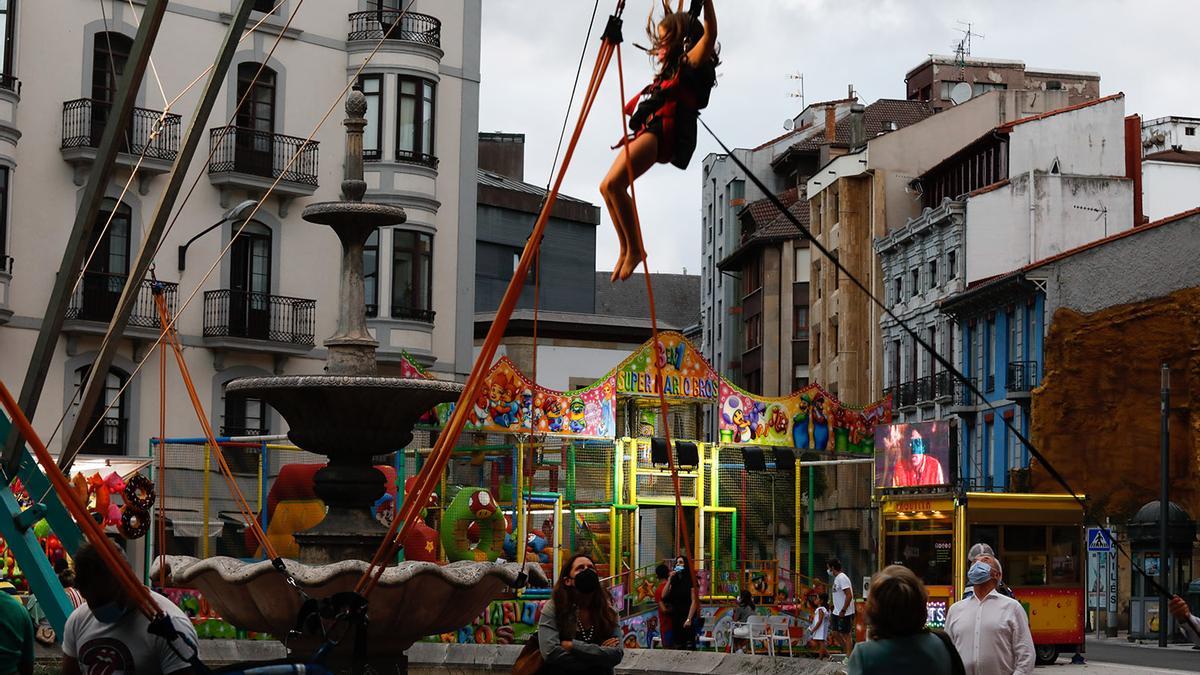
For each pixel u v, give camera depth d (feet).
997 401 199.82
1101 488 181.68
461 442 85.92
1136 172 215.72
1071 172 210.79
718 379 90.27
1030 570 96.94
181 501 97.09
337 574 37.73
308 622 29.32
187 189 137.59
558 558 82.64
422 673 57.98
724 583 90.94
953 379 213.25
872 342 243.40
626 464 88.17
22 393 33.45
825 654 85.05
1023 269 190.80
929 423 96.78
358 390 39.73
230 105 140.46
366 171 147.43
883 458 98.73
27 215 129.80
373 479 41.24
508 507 83.15
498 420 79.61
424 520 79.20
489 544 75.92
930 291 223.92
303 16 145.28
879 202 243.81
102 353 31.48
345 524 40.93
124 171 133.69
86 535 23.21
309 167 144.25
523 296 207.00
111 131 32.01
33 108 130.82
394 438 41.14
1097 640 152.66
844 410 96.73
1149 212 226.17
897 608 23.15
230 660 59.67
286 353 141.08
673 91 18.13
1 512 34.01
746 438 91.40
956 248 215.72
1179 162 227.81
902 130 245.86
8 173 128.57
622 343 193.88
